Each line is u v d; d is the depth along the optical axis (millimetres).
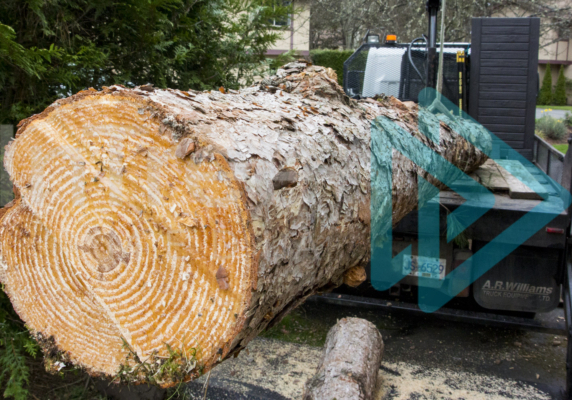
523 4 12414
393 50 3695
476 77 2889
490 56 2859
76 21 2396
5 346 2043
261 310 1140
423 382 2504
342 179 1463
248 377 2521
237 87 3367
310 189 1261
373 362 2258
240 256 1018
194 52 2994
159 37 2512
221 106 1298
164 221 1089
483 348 2934
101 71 2602
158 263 1119
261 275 1047
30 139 1262
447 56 3145
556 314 3232
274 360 2717
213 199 1021
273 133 1238
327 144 1435
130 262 1158
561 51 18125
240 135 1119
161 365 1166
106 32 2465
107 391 2217
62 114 1199
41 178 1271
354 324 2459
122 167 1121
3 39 1770
